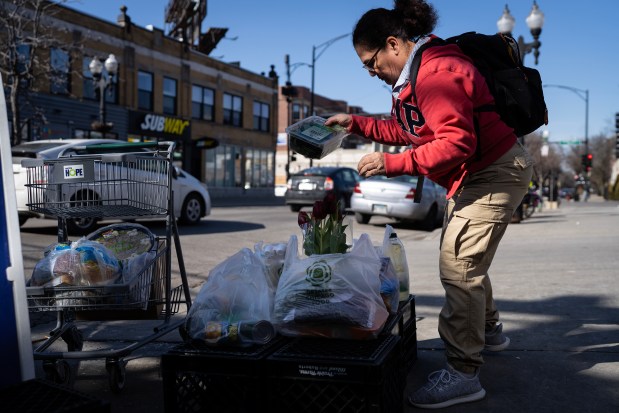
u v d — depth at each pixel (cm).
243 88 3581
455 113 242
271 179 3925
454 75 246
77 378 314
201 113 3247
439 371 274
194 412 249
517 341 364
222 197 3338
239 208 2020
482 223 266
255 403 233
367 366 220
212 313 254
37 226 1050
